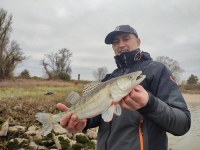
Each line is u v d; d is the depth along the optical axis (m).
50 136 1.79
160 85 0.71
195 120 3.65
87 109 0.74
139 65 0.82
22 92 4.59
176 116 0.59
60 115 0.82
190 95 10.18
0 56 9.12
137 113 0.70
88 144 1.78
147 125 0.69
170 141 2.35
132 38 0.92
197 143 2.28
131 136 0.69
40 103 3.03
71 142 1.73
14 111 2.45
